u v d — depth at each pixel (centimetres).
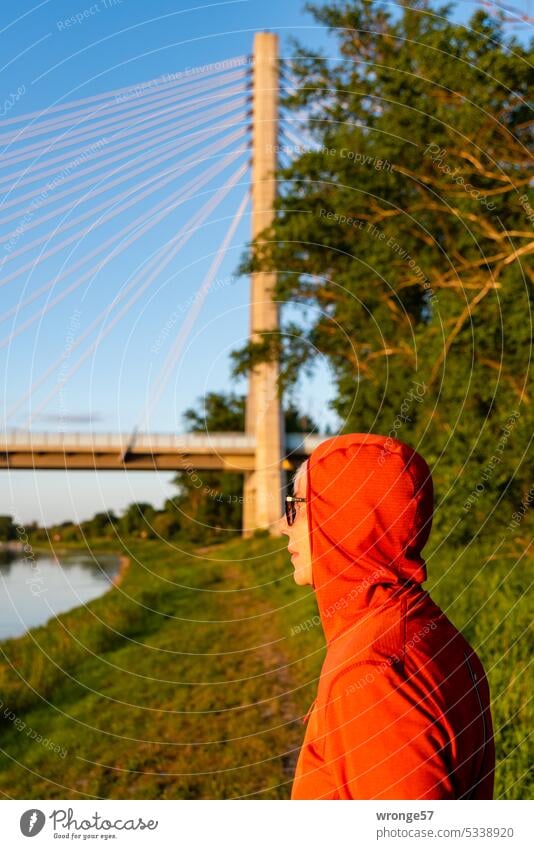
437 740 110
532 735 352
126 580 1698
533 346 732
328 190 1084
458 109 793
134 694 763
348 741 110
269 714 656
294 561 147
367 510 126
